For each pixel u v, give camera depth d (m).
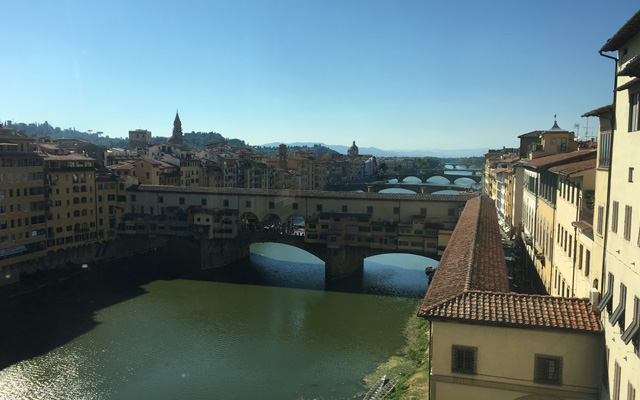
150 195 104.44
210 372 53.22
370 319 70.44
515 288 62.88
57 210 92.25
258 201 98.12
